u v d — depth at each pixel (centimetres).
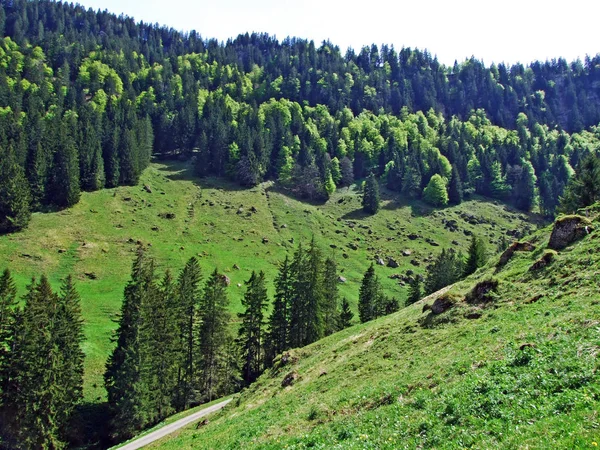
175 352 6881
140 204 14350
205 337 7419
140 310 6303
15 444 5378
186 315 7356
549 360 1764
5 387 5550
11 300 5922
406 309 5419
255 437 2686
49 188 13075
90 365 7338
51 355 5594
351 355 3922
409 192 19188
